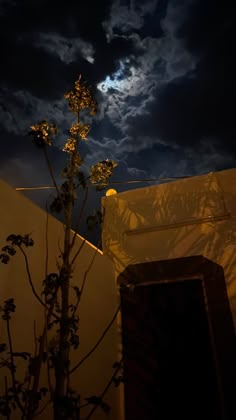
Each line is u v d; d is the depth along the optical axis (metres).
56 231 4.38
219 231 5.73
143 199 6.64
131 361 5.39
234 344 4.79
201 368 5.09
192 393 4.98
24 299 3.49
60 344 2.65
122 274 6.04
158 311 5.65
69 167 3.58
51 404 3.52
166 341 5.43
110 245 6.45
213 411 4.77
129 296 5.83
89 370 4.43
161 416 4.97
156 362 5.33
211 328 5.05
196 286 5.58
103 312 5.20
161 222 6.25
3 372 2.97
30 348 3.39
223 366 4.74
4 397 2.49
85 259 5.01
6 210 3.55
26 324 3.42
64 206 3.35
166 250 5.95
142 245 6.18
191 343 5.29
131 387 5.24
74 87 3.98
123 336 5.57
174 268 5.71
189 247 5.81
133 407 5.09
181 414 4.91
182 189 6.41
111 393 4.94
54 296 2.81
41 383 3.41
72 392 2.62
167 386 5.15
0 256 2.88
